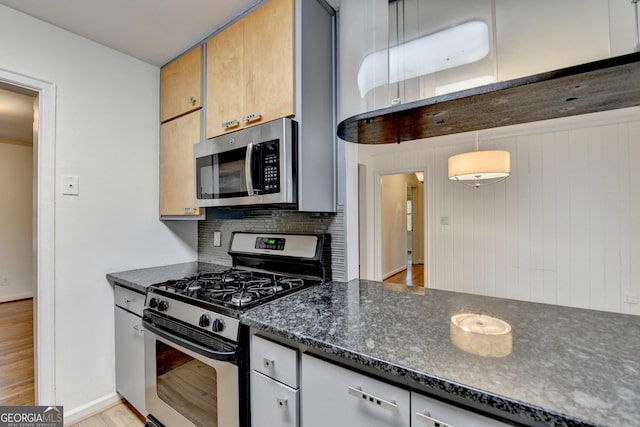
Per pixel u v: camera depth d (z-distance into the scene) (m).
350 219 1.57
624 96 0.92
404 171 4.42
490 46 0.95
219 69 1.63
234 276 1.66
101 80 1.82
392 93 1.10
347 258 1.53
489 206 3.71
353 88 1.22
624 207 3.00
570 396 0.59
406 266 6.41
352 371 0.83
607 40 0.77
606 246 3.08
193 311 1.27
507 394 0.60
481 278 3.77
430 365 0.71
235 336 1.10
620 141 3.01
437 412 0.70
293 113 1.32
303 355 0.95
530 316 1.05
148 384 1.54
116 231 1.88
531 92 0.89
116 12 1.52
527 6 0.90
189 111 1.84
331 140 1.52
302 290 1.40
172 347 1.36
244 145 1.45
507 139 3.58
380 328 0.95
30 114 3.00
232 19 1.58
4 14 1.48
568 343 0.83
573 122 3.17
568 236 3.26
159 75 2.09
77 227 1.72
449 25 1.02
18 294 4.19
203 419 1.25
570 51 0.82
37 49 1.58
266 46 1.41
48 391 1.61
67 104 1.68
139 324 1.63
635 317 1.04
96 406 1.77
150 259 2.04
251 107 1.46
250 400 1.12
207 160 1.64
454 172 2.77
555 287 3.32
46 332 1.61
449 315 1.07
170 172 1.97
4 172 4.11
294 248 1.62
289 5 1.34
